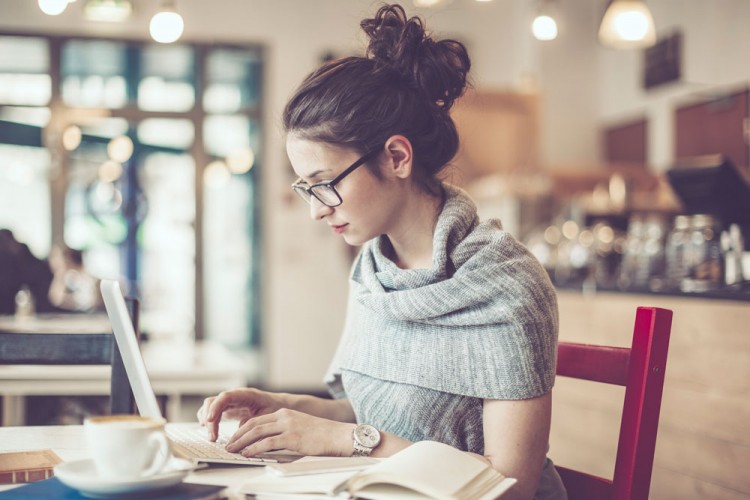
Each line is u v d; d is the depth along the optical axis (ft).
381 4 4.53
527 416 3.88
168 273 22.95
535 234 19.40
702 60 20.77
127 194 22.61
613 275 13.01
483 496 2.93
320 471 3.22
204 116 22.56
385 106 4.06
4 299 13.75
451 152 4.37
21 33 21.36
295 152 4.07
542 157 24.63
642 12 14.32
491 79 24.61
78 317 13.80
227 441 4.11
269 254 22.54
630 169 20.63
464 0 24.40
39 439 4.29
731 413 7.45
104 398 10.32
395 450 3.75
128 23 21.79
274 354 22.54
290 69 22.63
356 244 4.23
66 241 22.20
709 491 7.73
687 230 9.87
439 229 4.24
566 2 24.86
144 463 2.78
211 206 23.13
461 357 4.07
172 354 10.80
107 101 22.50
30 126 21.91
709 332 7.77
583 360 4.40
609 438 9.30
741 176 8.99
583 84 24.91
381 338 4.38
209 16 22.30
